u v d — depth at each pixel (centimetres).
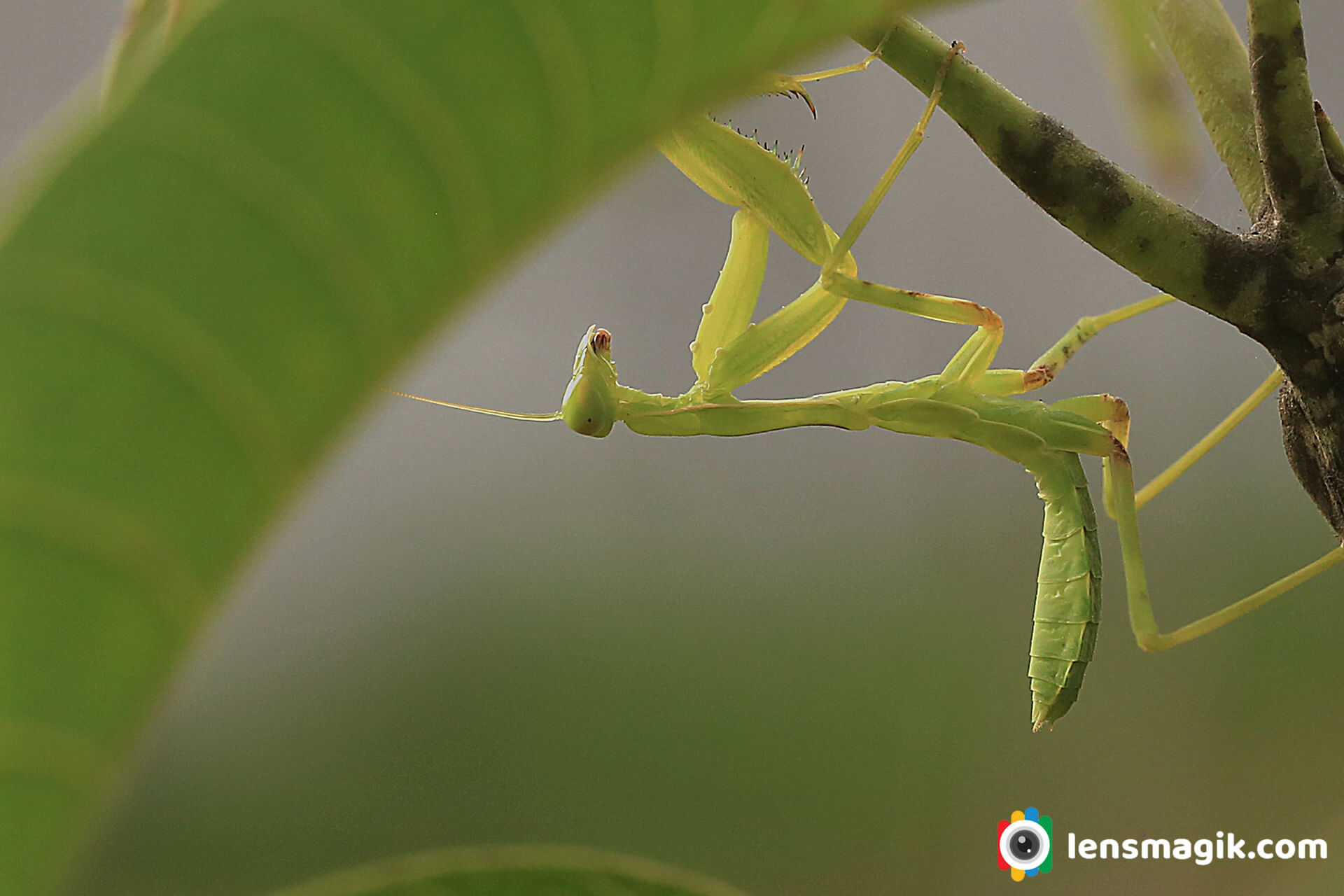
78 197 12
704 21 15
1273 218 40
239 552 15
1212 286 40
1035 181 39
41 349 13
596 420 43
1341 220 39
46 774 14
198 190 13
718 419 43
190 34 13
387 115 14
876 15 16
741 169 42
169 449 14
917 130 42
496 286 16
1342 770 47
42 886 15
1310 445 40
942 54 38
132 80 13
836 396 43
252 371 14
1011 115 38
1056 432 43
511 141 15
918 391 43
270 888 47
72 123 12
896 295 42
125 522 14
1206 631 42
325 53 14
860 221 42
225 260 14
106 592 14
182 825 47
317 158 14
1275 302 40
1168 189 41
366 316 15
